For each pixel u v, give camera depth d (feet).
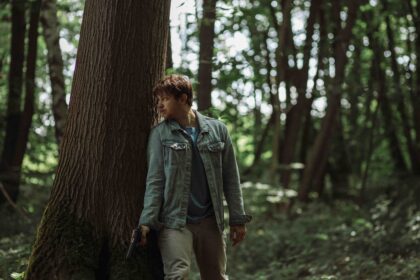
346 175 52.90
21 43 37.78
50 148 40.45
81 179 15.08
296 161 57.26
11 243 25.44
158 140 14.55
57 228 14.83
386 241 30.42
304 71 44.52
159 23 15.56
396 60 44.73
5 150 37.88
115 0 15.19
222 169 15.17
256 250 33.42
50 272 14.53
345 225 36.83
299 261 31.01
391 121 48.60
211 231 14.69
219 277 14.98
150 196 14.20
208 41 28.96
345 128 56.95
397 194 41.86
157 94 14.69
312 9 43.78
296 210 41.93
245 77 28.45
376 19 42.32
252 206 40.73
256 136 54.49
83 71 15.33
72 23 42.24
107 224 15.06
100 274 14.98
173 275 14.01
